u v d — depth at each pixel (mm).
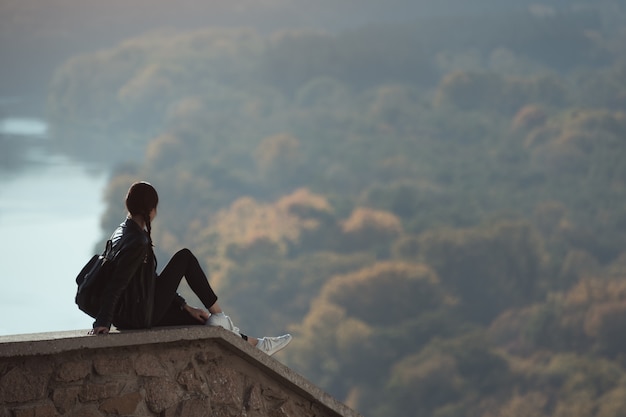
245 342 5363
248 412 5477
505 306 121750
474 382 104875
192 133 163375
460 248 124250
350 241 135000
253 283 123312
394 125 179625
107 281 4883
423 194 150750
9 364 4555
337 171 160375
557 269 129875
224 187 152750
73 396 4758
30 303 111625
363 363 108750
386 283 115812
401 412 102688
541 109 174625
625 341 108312
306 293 122875
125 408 4941
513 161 162750
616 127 162000
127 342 4812
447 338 111438
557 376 104438
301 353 110188
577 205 149000
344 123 178750
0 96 176750
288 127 178750
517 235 125562
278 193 154750
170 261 5312
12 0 178750
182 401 5168
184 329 5066
